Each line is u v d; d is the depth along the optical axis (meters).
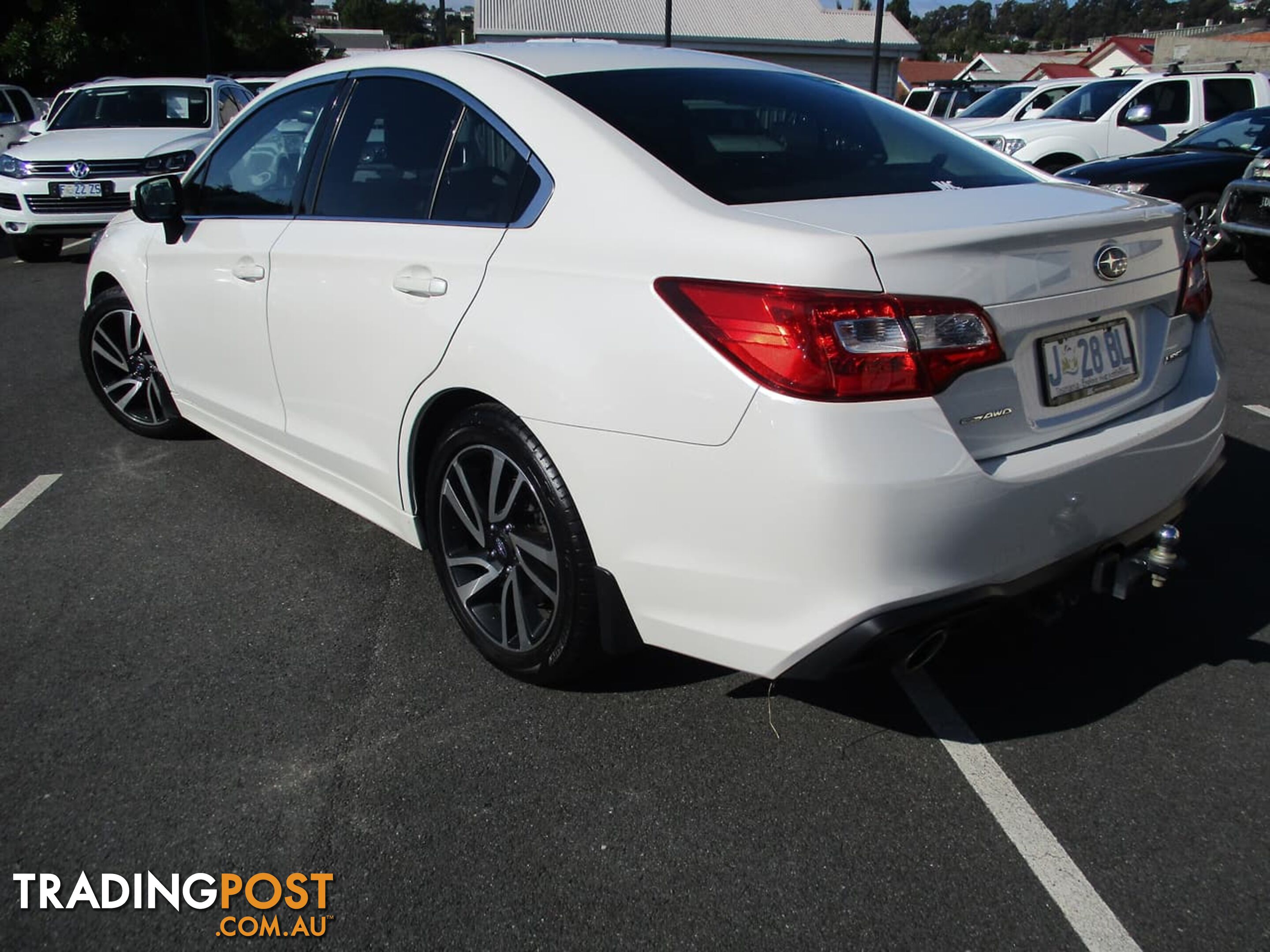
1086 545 2.28
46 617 3.14
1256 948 1.92
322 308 3.02
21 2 23.77
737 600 2.11
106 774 2.42
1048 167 12.08
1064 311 2.19
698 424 2.05
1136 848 2.17
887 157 2.67
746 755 2.48
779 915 2.01
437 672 2.83
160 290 3.94
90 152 9.59
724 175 2.35
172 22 26.14
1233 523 3.70
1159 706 2.64
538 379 2.31
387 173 2.94
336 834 2.23
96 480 4.27
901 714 2.63
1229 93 11.81
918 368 1.95
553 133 2.50
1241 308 7.48
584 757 2.47
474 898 2.06
